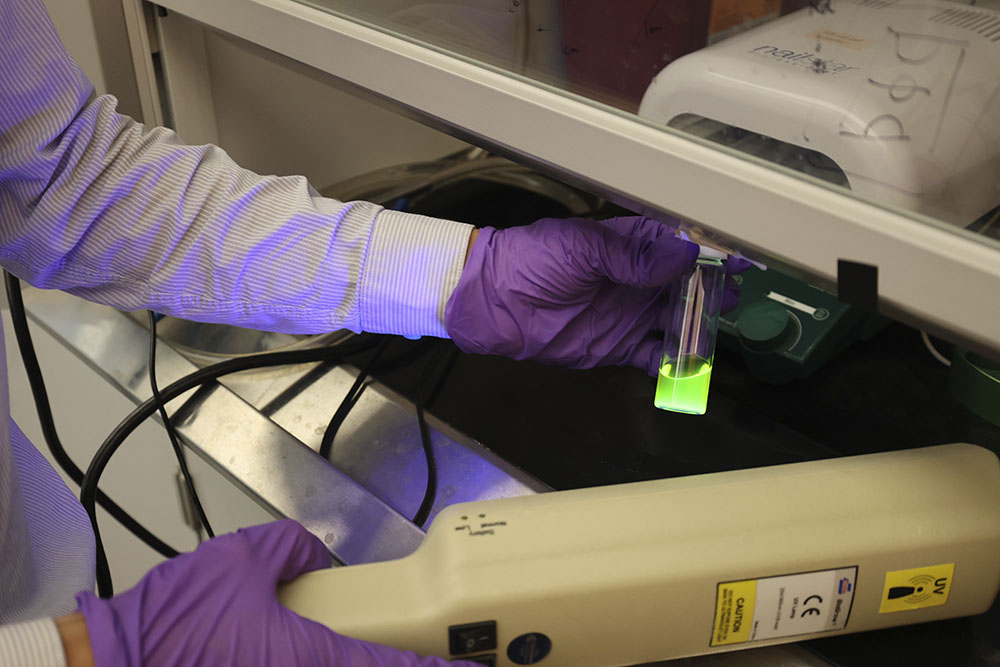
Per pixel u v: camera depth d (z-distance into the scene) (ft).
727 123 2.10
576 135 2.12
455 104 2.37
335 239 2.61
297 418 3.02
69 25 3.23
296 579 1.97
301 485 2.73
